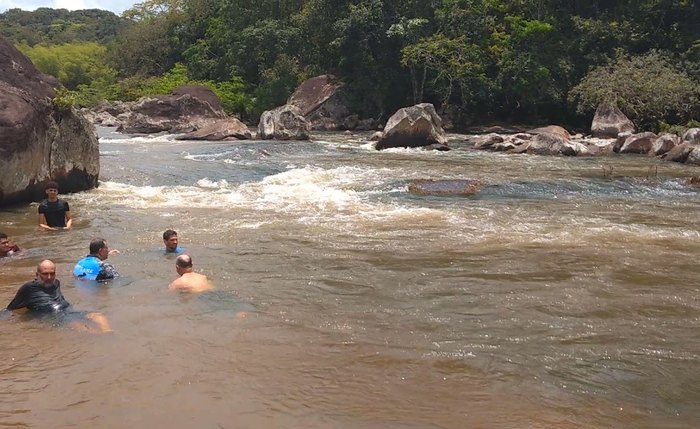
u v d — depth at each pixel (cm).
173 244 815
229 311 590
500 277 710
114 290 653
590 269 748
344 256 798
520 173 1667
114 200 1232
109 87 5256
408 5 3762
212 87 4281
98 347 502
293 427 379
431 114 2384
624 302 627
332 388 434
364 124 3741
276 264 759
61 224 988
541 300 630
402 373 460
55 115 1292
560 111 3612
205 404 407
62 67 6575
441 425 386
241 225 991
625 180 1533
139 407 402
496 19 3738
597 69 3238
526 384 445
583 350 507
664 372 468
